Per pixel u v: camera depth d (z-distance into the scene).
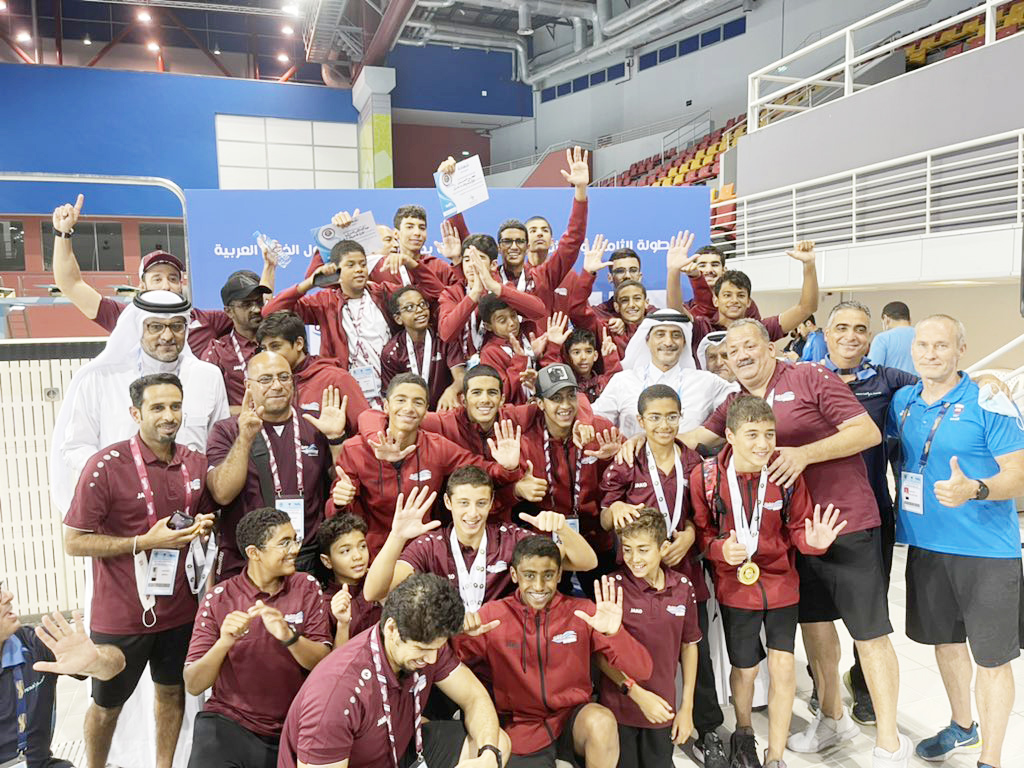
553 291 4.13
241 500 2.77
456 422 3.05
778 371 2.89
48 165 13.72
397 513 2.43
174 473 2.63
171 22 16.92
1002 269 5.70
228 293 3.43
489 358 3.65
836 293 9.29
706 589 3.05
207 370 3.08
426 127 20.62
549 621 2.52
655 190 5.60
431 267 4.05
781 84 14.52
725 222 9.79
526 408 3.03
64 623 2.20
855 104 7.50
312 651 2.30
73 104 13.86
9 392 4.34
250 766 2.34
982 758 2.75
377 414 2.96
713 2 14.22
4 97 13.38
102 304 3.33
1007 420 2.61
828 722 3.08
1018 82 5.87
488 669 2.58
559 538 2.66
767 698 3.38
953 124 6.45
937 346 2.72
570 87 19.67
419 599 1.97
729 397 3.21
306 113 15.93
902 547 5.66
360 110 16.36
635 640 2.60
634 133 17.89
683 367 3.51
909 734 3.14
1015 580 2.67
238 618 2.22
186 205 3.89
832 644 3.03
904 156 6.95
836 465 2.78
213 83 15.01
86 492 2.49
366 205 5.24
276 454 2.83
